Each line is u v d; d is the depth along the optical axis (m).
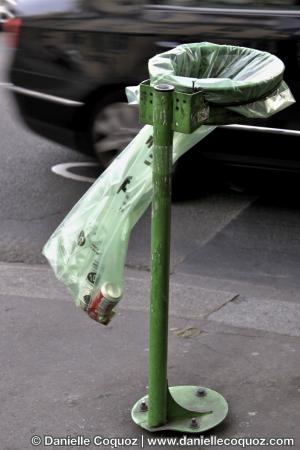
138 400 5.19
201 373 5.49
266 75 4.44
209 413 4.95
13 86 9.31
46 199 8.91
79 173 9.68
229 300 6.61
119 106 8.68
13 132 11.24
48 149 10.57
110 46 8.47
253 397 5.21
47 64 8.89
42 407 5.14
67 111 8.92
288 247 7.73
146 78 8.38
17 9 9.13
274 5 7.89
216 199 8.84
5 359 5.67
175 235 7.99
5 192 9.12
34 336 5.98
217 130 8.12
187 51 4.71
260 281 7.05
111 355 5.72
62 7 8.73
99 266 4.69
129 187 4.60
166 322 4.58
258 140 8.05
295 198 8.84
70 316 6.27
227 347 5.81
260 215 8.45
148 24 8.27
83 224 4.73
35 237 8.00
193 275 7.17
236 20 7.97
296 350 5.76
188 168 8.57
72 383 5.39
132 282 6.96
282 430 4.89
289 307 6.49
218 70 4.86
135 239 7.91
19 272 7.21
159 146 4.25
